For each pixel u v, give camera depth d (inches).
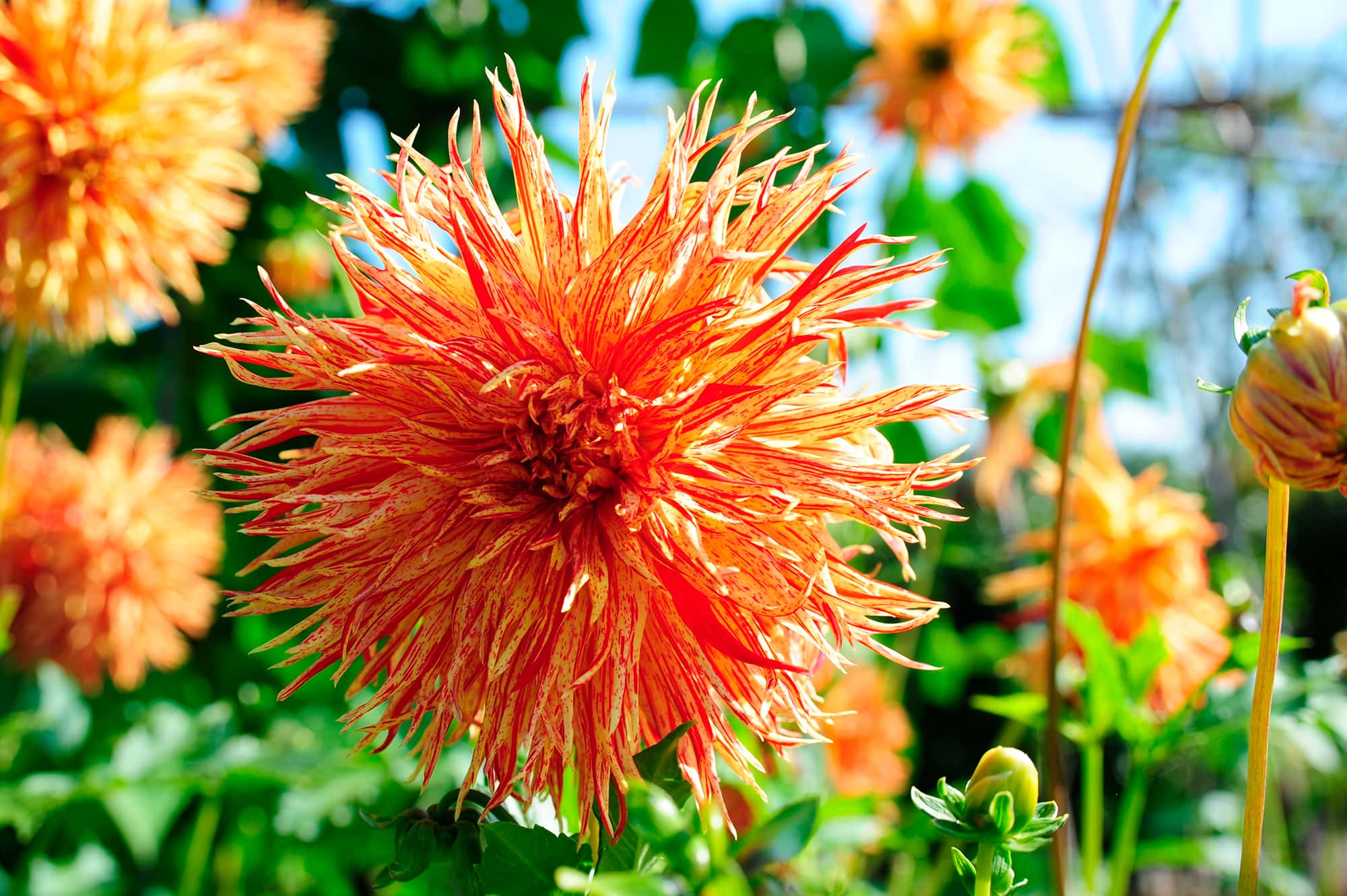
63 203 26.7
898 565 40.2
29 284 26.8
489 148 41.3
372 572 18.1
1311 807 53.5
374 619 18.0
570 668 17.7
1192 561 31.0
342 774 28.8
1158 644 24.6
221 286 41.5
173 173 28.0
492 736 17.8
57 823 37.1
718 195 18.3
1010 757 17.7
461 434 18.4
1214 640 30.2
